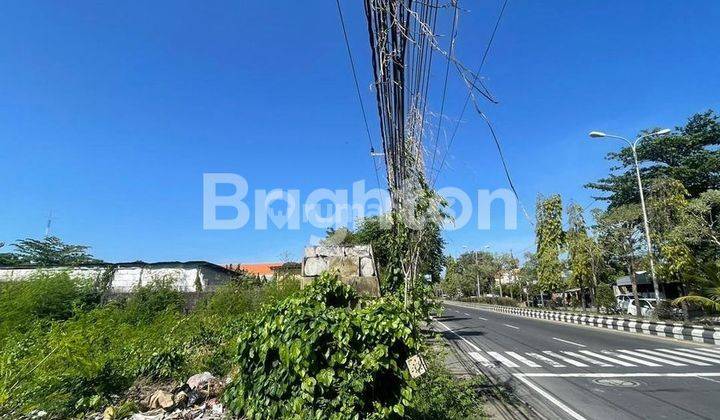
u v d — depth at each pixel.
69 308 13.02
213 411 6.14
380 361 4.13
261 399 4.62
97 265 24.72
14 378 5.20
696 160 34.44
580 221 32.31
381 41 3.45
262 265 57.16
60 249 40.28
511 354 13.96
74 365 5.82
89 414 6.00
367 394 4.20
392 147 5.35
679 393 8.41
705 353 13.84
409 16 3.02
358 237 19.47
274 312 4.76
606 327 24.14
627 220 26.11
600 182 38.59
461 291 86.06
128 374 7.06
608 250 28.45
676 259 21.69
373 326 4.29
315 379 4.12
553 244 37.28
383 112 5.02
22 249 38.78
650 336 19.33
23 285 12.60
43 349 6.11
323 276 5.53
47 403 5.48
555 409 7.35
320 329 4.20
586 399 8.02
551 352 14.41
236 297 15.66
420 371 4.34
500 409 7.36
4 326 9.04
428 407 6.23
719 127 34.56
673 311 23.92
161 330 10.05
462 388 7.64
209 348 9.15
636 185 36.09
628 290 40.44
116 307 14.56
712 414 6.98
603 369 11.16
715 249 25.23
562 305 49.22
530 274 52.19
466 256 77.62
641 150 35.94
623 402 7.79
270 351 4.58
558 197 36.72
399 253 7.15
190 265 26.38
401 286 7.43
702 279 20.12
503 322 29.48
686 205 22.97
